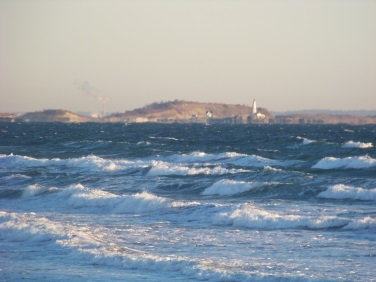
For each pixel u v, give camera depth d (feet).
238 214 327.26
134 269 228.43
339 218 306.55
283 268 225.35
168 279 213.25
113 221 339.77
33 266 234.99
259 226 312.29
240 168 591.37
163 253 255.09
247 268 225.15
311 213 348.59
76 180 537.24
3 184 527.40
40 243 274.57
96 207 391.04
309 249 258.57
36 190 444.14
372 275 214.48
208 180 518.78
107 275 220.43
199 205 362.33
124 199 387.96
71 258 245.86
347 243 268.00
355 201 398.62
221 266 227.81
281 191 440.45
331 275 214.90
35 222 305.12
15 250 262.67
